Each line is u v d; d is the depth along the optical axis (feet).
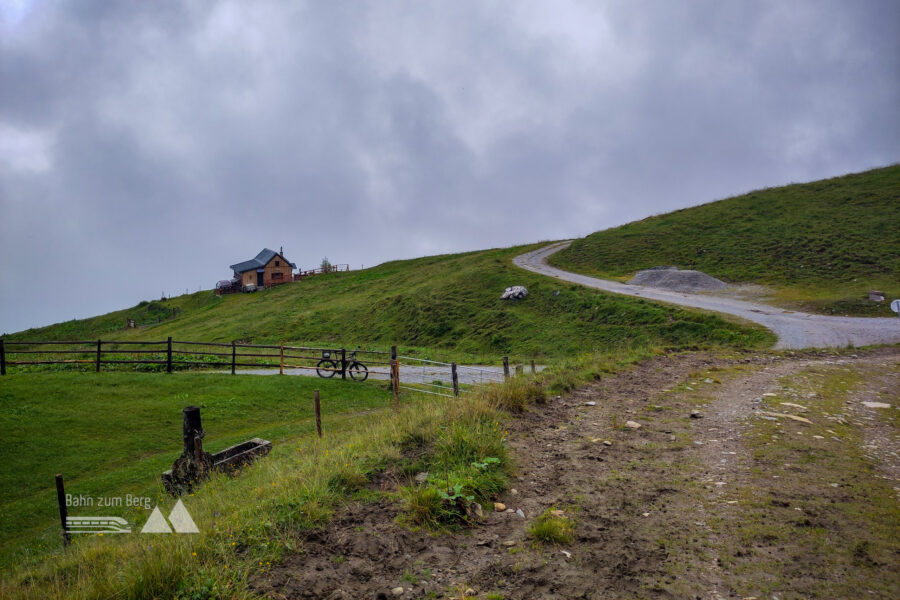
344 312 175.22
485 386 38.86
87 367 73.56
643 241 185.78
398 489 19.47
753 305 108.88
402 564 14.66
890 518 16.65
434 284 175.73
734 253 151.33
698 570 14.08
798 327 86.74
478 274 172.24
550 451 24.71
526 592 13.23
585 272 167.63
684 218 200.75
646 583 13.53
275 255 272.51
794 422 28.68
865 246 131.03
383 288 203.00
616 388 39.86
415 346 133.18
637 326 105.40
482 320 135.74
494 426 26.27
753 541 15.52
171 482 29.04
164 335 186.19
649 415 31.27
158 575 12.94
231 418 49.03
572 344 105.60
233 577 13.25
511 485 20.53
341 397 57.72
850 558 14.35
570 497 19.31
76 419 44.60
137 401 51.03
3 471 34.45
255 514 17.44
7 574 19.67
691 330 95.55
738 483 20.02
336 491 19.27
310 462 22.99
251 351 134.62
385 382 64.85
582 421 30.07
